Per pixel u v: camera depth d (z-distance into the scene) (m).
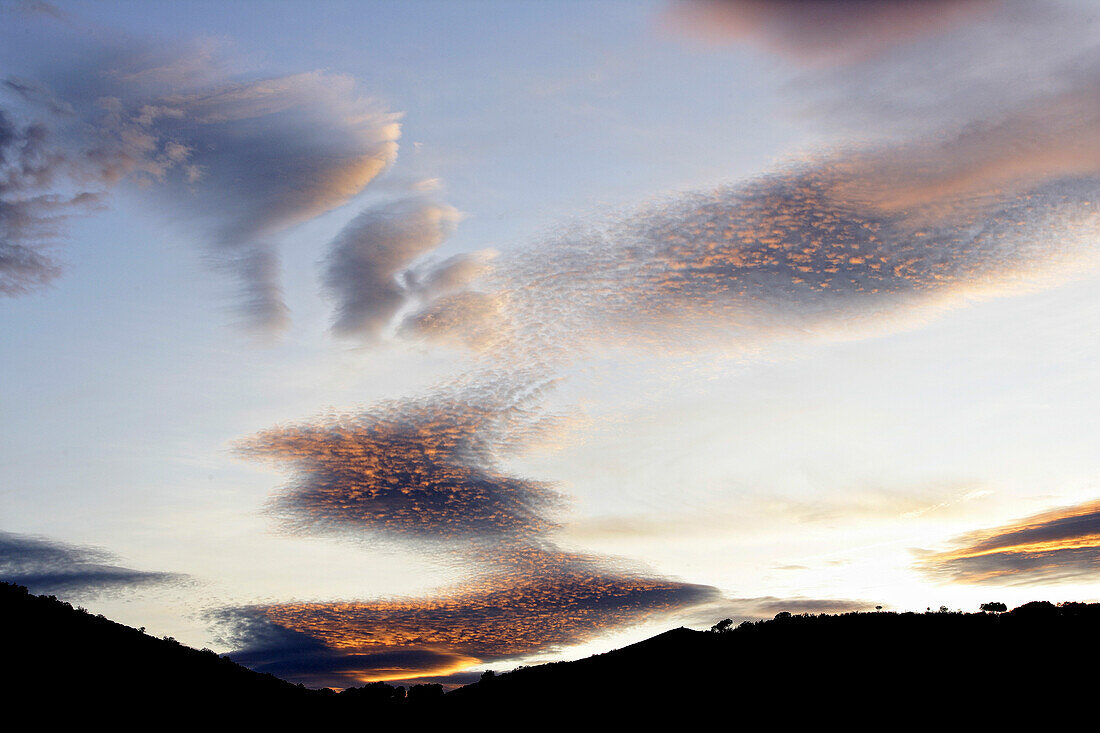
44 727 27.47
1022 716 29.12
